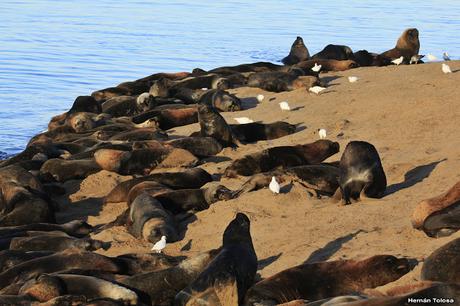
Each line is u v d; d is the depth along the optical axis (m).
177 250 38.38
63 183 52.75
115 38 124.19
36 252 36.78
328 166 44.56
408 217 35.88
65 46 116.75
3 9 152.88
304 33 129.50
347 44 118.31
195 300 29.19
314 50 113.44
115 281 31.81
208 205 44.03
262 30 133.00
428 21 146.88
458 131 48.53
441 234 32.34
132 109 73.19
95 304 29.09
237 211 41.19
